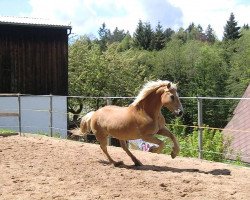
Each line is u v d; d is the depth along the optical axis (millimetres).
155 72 62031
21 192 8188
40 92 27297
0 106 25578
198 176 9258
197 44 68375
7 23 26094
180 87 59250
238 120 24047
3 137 17156
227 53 68000
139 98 10102
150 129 10008
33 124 26422
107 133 10727
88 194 7898
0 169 10398
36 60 27250
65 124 27109
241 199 7453
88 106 38125
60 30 27672
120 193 7918
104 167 10469
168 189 8172
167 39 101312
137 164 10633
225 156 15320
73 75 39656
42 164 10945
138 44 91250
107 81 40219
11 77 26734
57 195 7867
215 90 56906
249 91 26859
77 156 12039
